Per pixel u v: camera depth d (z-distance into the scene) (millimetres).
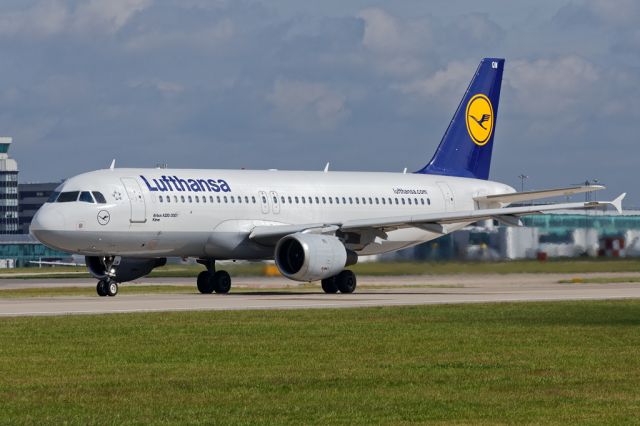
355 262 141125
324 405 52844
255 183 149125
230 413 50875
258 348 73625
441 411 51406
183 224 139750
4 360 68000
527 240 194375
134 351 72062
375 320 93000
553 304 112125
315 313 100188
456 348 73562
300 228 140625
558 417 49906
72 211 131250
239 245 145125
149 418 49719
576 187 156875
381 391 56750
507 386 58188
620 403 53281
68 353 71125
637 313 100125
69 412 51156
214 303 116812
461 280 186750
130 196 135000
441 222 143000
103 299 127188
